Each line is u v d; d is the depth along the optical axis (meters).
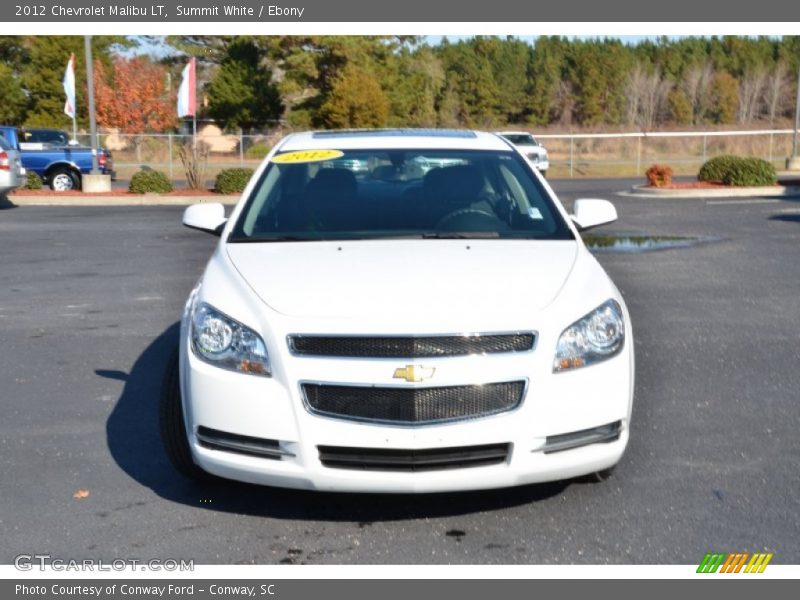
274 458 4.25
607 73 72.12
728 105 72.56
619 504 4.71
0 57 48.94
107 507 4.73
